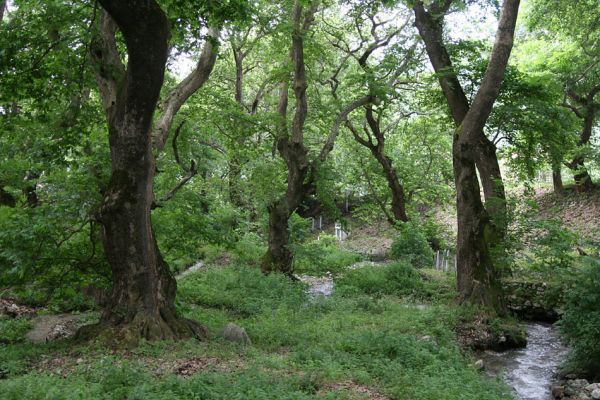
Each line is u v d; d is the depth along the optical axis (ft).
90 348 28.91
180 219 40.93
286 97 74.02
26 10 37.35
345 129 93.20
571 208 92.02
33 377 22.20
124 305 31.35
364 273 65.46
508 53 49.01
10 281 35.47
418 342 34.40
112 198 31.09
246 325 39.37
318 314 45.73
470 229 50.29
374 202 101.50
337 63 91.45
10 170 40.29
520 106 58.44
